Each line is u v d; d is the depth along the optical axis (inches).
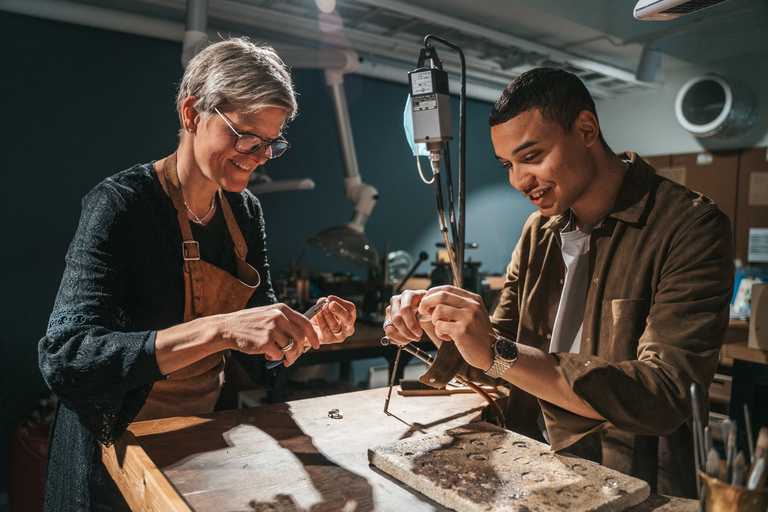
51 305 122.8
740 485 21.4
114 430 35.2
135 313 42.7
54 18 116.9
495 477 28.8
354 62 136.8
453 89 176.9
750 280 127.7
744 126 153.9
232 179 40.8
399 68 165.3
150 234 41.5
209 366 47.8
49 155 121.6
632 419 30.8
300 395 129.2
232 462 32.4
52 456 43.6
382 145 177.0
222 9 125.0
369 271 145.9
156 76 135.0
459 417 41.6
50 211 122.2
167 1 123.3
